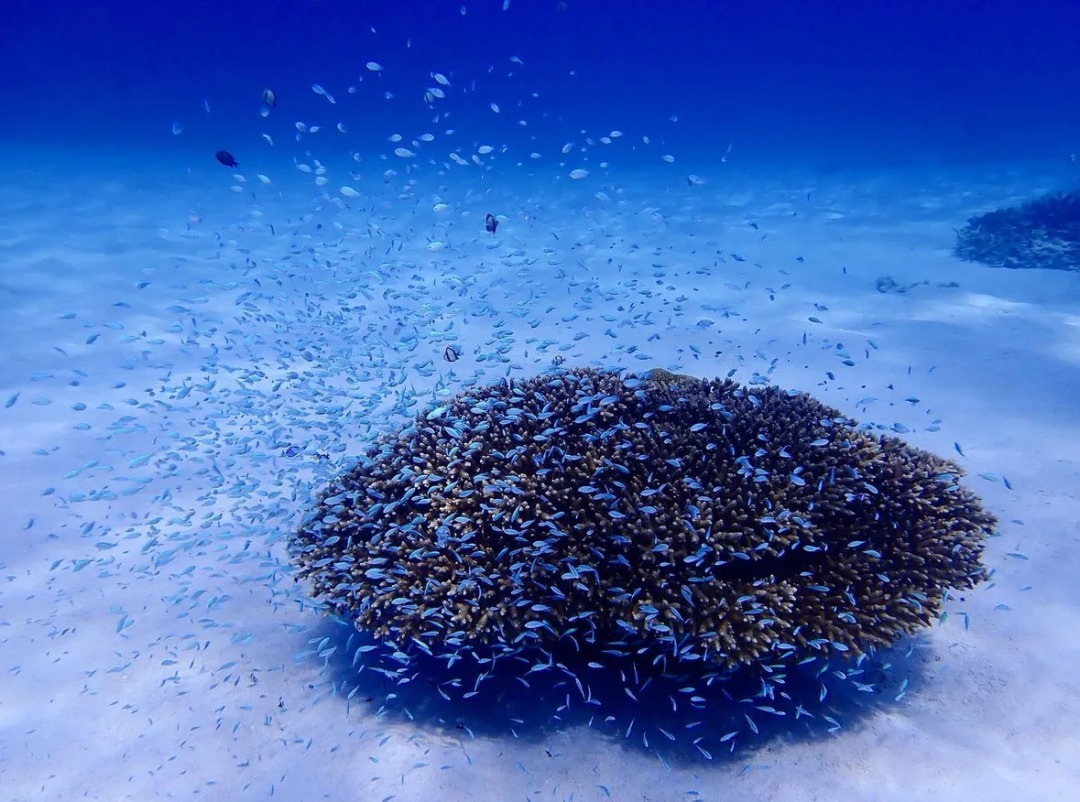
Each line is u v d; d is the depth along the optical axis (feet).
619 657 6.06
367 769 5.56
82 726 5.86
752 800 5.38
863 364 11.74
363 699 6.11
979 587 7.04
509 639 5.67
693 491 6.10
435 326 13.51
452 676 6.27
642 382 7.45
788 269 17.35
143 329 13.26
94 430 9.91
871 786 5.44
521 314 10.75
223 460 9.35
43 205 25.16
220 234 21.38
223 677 6.29
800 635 5.53
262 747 5.72
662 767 5.60
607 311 14.39
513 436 6.61
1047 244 17.35
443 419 7.24
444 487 6.28
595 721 5.92
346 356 10.61
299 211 25.93
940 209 24.80
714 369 11.69
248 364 11.98
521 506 5.93
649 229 22.53
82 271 16.63
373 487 6.52
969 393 10.65
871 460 6.55
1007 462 8.96
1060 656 6.32
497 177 37.78
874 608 5.75
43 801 5.33
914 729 5.81
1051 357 11.55
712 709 5.98
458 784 5.47
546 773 5.57
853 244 19.88
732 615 5.49
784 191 30.78
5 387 10.85
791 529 5.83
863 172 37.45
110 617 6.87
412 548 6.06
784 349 12.37
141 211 24.90
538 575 5.68
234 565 7.57
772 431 6.79
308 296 15.21
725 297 15.12
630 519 5.88
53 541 7.80
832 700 6.04
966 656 6.37
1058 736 5.69
